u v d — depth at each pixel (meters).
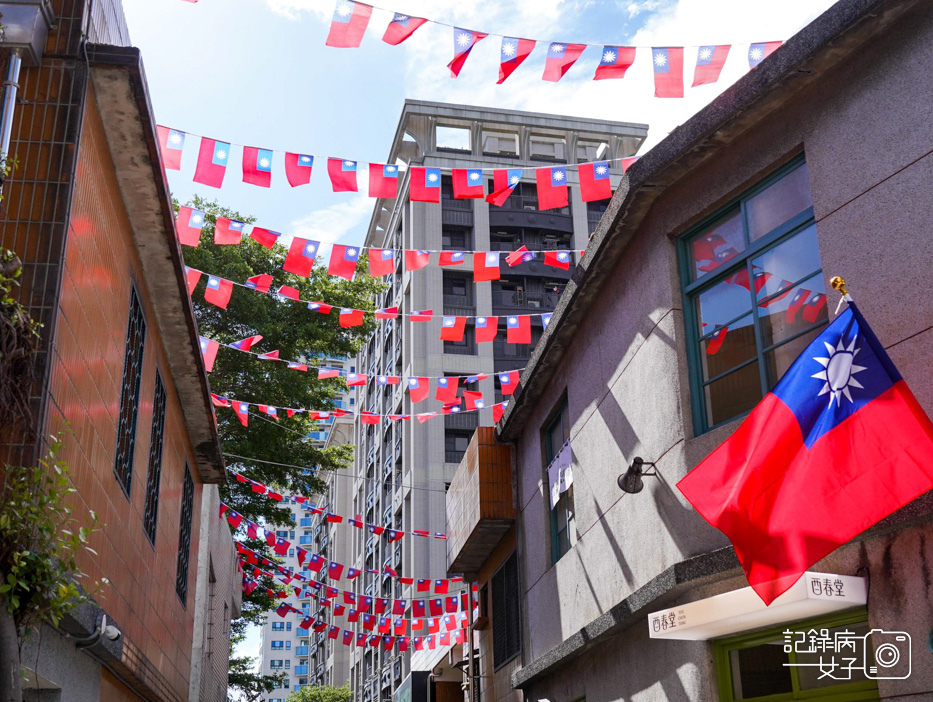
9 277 4.81
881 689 4.99
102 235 6.57
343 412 13.75
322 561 17.02
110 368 6.88
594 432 8.94
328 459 23.03
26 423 4.79
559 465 10.40
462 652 18.47
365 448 54.34
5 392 4.57
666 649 7.00
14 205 5.57
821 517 4.74
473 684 14.38
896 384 4.79
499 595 13.30
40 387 5.13
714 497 5.32
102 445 6.60
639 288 7.85
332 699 54.12
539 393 11.09
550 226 44.16
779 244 6.39
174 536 10.40
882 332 5.34
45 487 4.92
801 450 4.98
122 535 7.38
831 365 5.05
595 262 8.38
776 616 5.57
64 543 4.62
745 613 5.51
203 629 14.30
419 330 41.69
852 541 5.25
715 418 6.82
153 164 6.86
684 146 6.87
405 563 40.28
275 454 21.75
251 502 22.42
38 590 4.43
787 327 6.21
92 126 6.20
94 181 6.29
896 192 5.40
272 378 21.70
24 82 5.86
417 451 40.62
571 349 9.87
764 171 6.50
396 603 17.12
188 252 20.77
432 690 21.22
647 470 7.41
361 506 54.53
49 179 5.65
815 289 6.00
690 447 6.79
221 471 12.56
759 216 6.60
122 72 6.06
